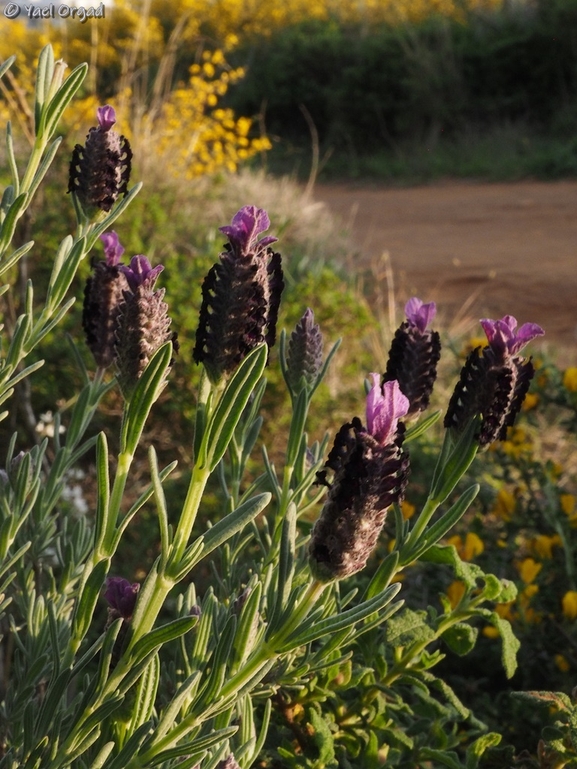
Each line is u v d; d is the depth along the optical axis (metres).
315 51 5.21
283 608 0.48
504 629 0.60
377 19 5.73
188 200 2.13
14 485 0.57
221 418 0.47
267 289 0.48
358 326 1.51
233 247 0.48
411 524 0.92
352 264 2.38
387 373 0.55
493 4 5.38
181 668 0.56
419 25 5.39
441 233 3.35
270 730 0.60
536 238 3.18
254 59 5.30
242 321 0.48
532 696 0.59
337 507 0.48
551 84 4.90
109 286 0.57
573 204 3.73
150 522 1.02
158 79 2.34
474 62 4.98
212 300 0.48
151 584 0.48
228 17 5.31
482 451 0.52
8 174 1.62
